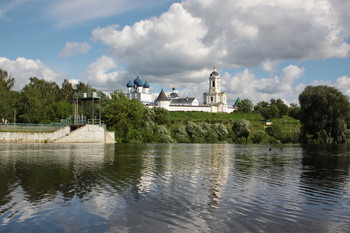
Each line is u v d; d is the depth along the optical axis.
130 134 81.62
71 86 143.62
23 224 10.55
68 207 12.54
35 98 91.38
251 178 20.22
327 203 13.80
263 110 172.38
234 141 101.19
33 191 15.31
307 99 79.62
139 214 11.74
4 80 110.62
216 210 12.39
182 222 10.91
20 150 42.12
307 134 81.38
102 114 85.88
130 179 18.95
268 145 74.38
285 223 10.99
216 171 23.28
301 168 26.23
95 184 17.23
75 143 64.94
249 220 11.24
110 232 9.91
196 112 171.75
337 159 35.59
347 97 78.38
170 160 31.30
